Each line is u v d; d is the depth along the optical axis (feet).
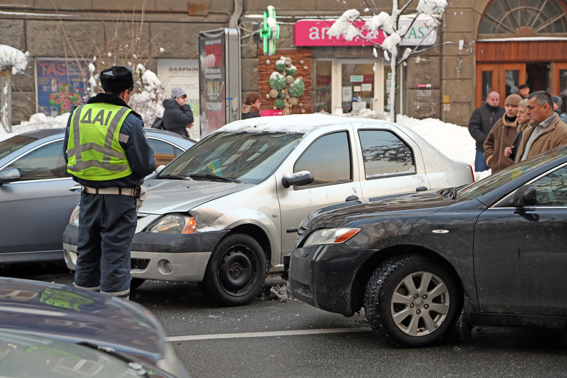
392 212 17.24
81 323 8.89
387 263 16.92
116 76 17.46
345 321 19.77
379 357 16.38
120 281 17.44
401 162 25.20
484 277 16.44
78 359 7.84
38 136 26.25
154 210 20.74
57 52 64.85
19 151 25.22
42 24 64.49
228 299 21.17
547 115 23.20
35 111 65.21
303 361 16.12
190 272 20.27
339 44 67.92
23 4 64.03
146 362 8.14
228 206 21.03
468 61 69.31
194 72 67.51
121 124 17.08
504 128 30.99
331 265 17.12
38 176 25.25
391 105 46.24
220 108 42.47
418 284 17.07
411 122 68.44
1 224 24.27
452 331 17.35
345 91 69.87
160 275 20.30
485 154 31.96
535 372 15.37
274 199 21.99
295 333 18.51
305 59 68.39
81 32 64.90
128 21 65.46
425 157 25.76
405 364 15.87
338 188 23.32
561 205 16.35
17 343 8.00
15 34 64.18
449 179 25.96
